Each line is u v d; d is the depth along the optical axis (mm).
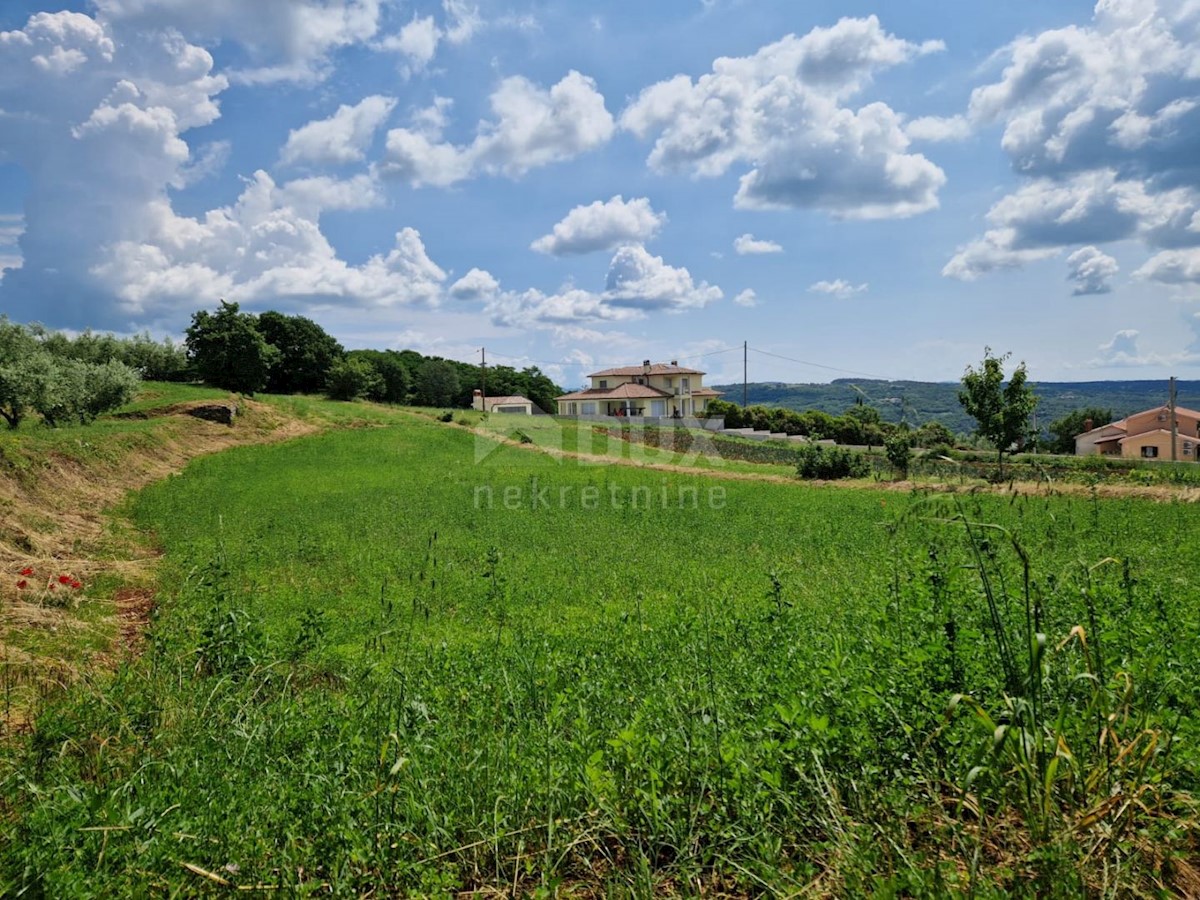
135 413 35844
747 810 3217
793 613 6820
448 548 13180
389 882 3152
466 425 54500
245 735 4469
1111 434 63875
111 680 5762
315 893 3211
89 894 2838
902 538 11195
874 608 6105
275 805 3600
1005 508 14273
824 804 3307
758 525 15078
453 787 3736
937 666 4078
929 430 32594
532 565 11422
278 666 6215
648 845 3324
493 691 5184
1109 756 3146
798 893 2871
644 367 75438
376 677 5785
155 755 4402
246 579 10445
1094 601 5250
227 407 38938
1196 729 3490
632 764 3590
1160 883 2812
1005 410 25906
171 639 6727
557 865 3219
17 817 3580
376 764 3822
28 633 7160
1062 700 3340
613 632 6883
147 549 13156
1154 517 13562
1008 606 4742
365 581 10461
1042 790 3023
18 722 5102
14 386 24828
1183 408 63125
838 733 3656
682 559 11758
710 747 3689
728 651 5828
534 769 3791
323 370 76375
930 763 3561
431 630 7793
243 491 21406
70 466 18234
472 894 3145
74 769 4215
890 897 2561
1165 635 4535
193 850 3211
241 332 64125
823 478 31078
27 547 10844
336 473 27312
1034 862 2896
